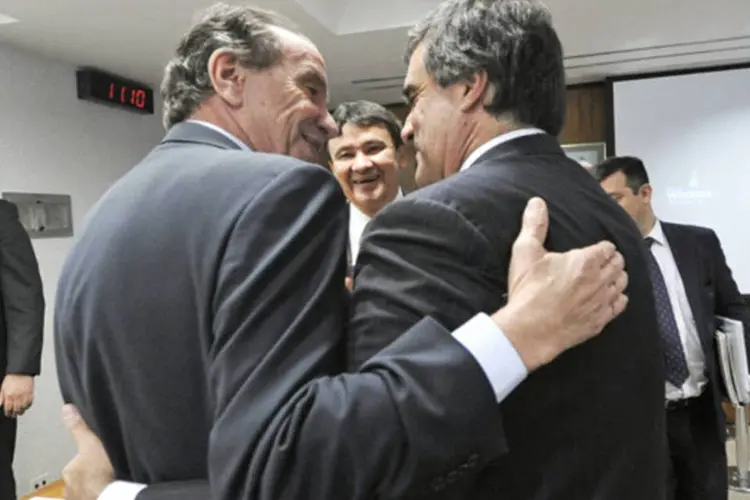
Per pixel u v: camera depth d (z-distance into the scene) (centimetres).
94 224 78
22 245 236
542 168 71
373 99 461
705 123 396
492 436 56
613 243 71
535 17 73
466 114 75
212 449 58
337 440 54
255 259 63
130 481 75
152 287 69
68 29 279
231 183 69
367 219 203
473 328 58
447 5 76
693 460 212
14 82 310
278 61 86
